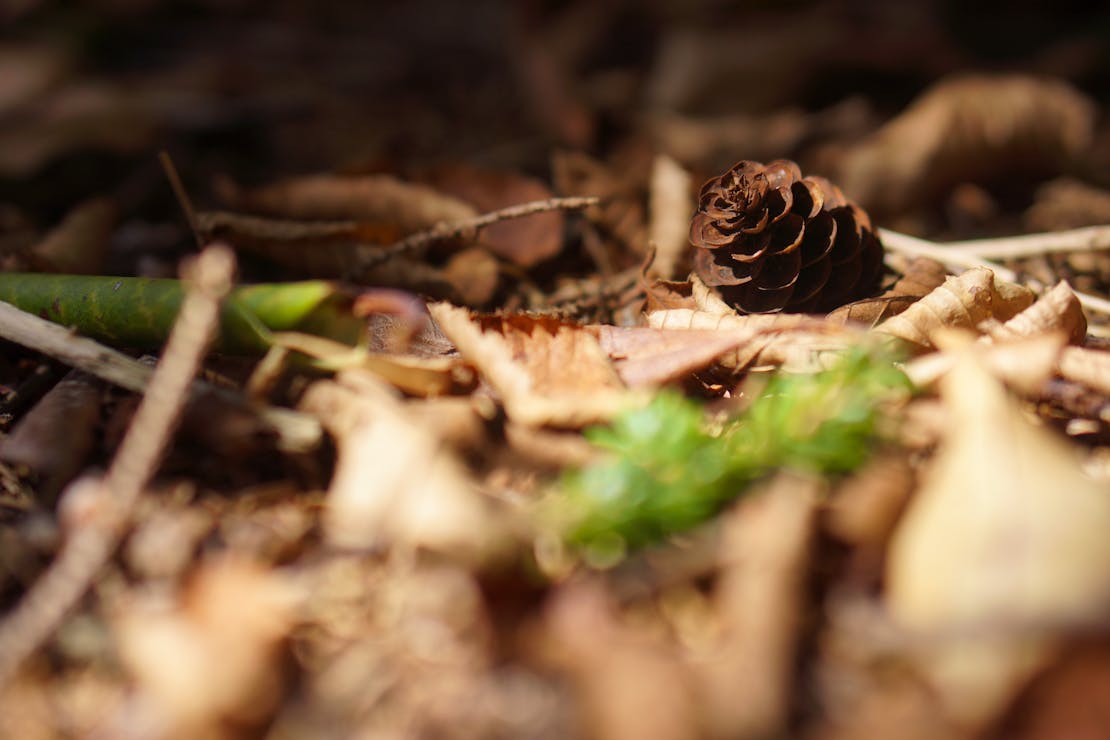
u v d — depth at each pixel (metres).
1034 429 0.18
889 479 0.18
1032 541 0.17
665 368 0.20
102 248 0.26
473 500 0.18
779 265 0.21
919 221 0.31
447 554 0.18
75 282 0.21
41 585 0.18
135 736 0.17
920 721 0.16
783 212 0.21
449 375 0.20
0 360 0.22
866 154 0.31
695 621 0.17
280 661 0.17
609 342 0.20
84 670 0.18
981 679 0.16
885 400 0.19
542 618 0.18
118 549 0.18
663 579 0.17
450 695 0.17
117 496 0.18
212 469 0.19
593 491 0.18
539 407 0.19
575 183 0.27
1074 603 0.16
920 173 0.31
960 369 0.18
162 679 0.17
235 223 0.24
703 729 0.16
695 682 0.17
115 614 0.18
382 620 0.18
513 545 0.18
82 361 0.20
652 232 0.26
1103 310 0.22
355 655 0.17
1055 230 0.29
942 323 0.20
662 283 0.22
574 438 0.19
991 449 0.17
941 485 0.17
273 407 0.20
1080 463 0.19
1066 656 0.16
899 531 0.18
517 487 0.19
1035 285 0.24
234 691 0.17
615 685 0.16
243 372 0.20
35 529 0.19
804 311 0.22
